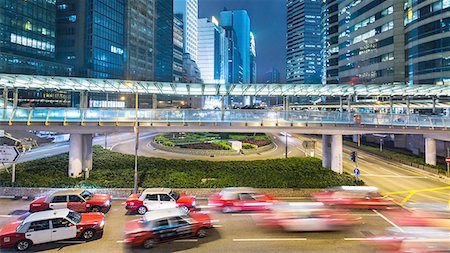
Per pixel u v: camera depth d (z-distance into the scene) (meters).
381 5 78.75
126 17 110.38
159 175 27.02
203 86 31.16
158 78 135.12
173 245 14.27
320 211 17.61
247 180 25.53
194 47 193.38
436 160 38.19
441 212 18.73
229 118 27.73
